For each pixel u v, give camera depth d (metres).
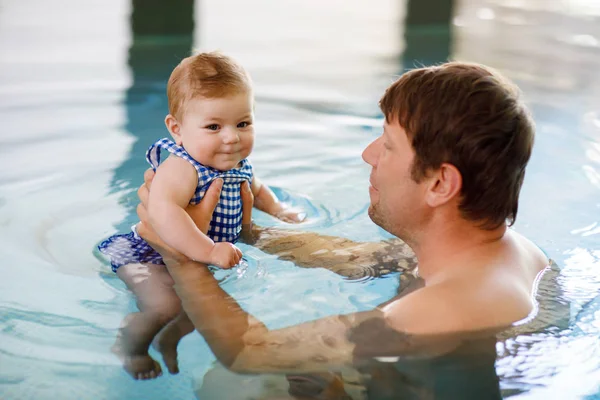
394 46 6.52
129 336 1.96
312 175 3.33
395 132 1.99
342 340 1.85
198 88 2.58
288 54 6.02
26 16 7.04
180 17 6.86
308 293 2.18
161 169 2.60
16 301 2.16
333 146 3.72
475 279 1.95
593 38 6.93
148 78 5.02
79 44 6.00
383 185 2.06
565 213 2.89
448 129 1.87
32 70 5.08
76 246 2.55
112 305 2.14
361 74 5.37
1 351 1.89
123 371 1.81
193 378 1.77
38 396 1.71
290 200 3.05
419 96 1.92
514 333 1.85
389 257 2.42
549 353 1.81
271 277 2.30
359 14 8.34
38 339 1.95
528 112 1.95
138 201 2.97
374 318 1.91
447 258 2.07
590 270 2.31
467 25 7.70
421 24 7.74
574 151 3.68
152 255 2.44
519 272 2.05
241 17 7.75
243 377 1.76
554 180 3.28
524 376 1.73
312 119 4.17
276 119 4.15
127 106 4.36
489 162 1.87
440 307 1.86
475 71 1.92
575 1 9.29
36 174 3.22
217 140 2.59
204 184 2.62
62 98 4.45
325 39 6.76
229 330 1.95
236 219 2.68
